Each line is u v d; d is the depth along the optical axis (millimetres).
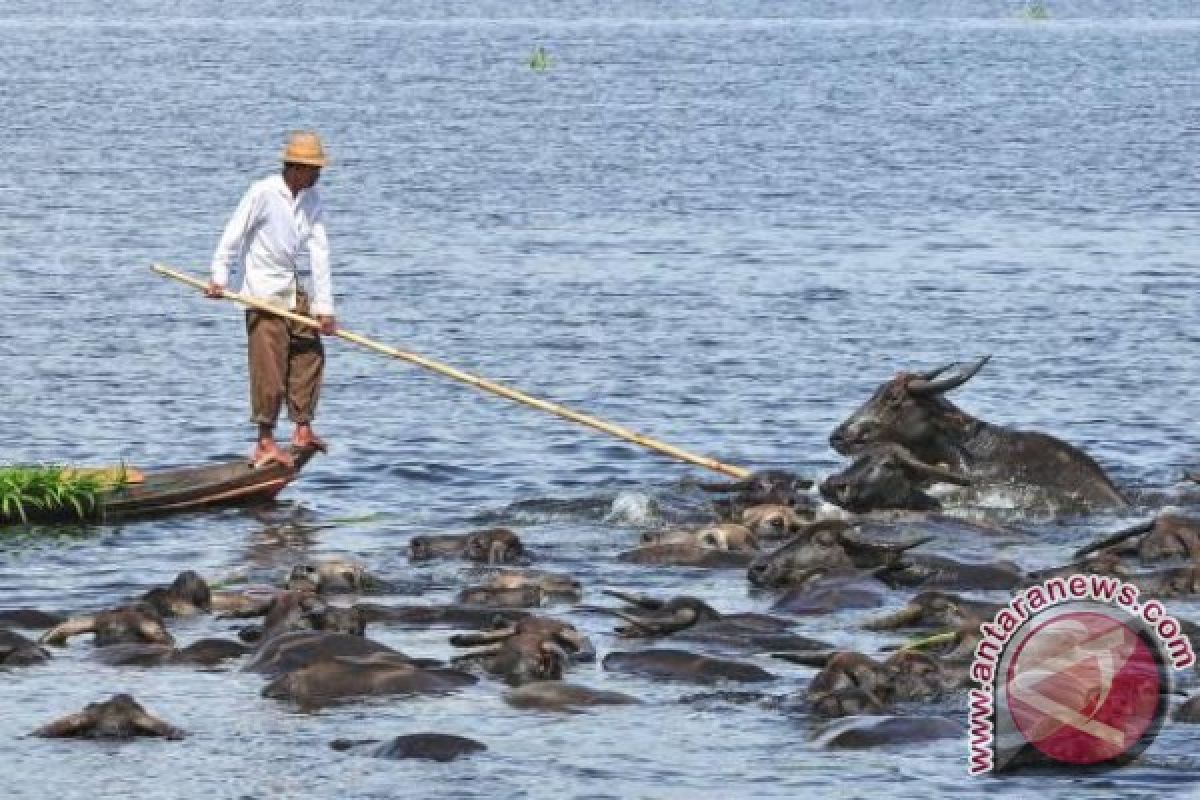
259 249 52344
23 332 74812
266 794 30734
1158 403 64938
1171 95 197375
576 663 37344
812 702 34594
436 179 124000
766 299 83875
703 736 33250
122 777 31453
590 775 31531
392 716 34219
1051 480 52406
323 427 61250
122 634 38375
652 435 59938
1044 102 188250
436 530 49031
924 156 141750
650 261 93562
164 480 51375
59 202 110438
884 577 43500
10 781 31312
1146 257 96250
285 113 166375
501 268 90938
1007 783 31172
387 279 87688
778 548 44312
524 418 62625
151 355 71312
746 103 182375
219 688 35781
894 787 31016
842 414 63188
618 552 46688
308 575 42375
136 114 163500
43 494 49750
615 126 159250
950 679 35094
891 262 94062
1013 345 74562
